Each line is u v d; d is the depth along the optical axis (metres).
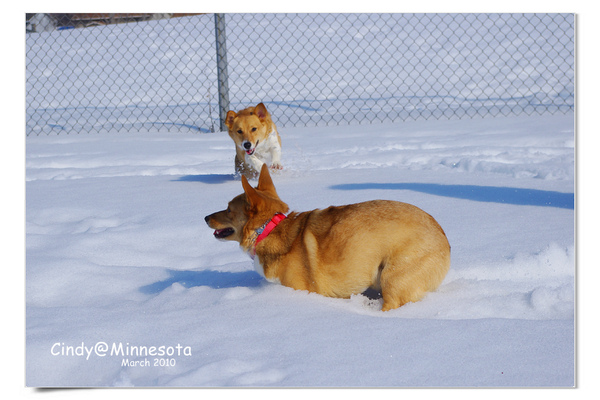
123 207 5.07
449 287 2.96
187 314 2.68
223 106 10.73
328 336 2.36
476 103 12.23
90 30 21.14
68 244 3.99
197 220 4.50
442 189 5.05
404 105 12.51
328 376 2.05
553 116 9.91
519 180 5.30
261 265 3.07
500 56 16.25
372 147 7.98
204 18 22.19
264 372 2.09
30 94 15.12
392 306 2.74
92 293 3.24
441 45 18.30
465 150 7.02
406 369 2.07
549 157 6.38
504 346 2.21
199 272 3.49
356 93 14.02
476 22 20.42
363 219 2.86
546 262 3.19
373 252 2.81
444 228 3.95
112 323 2.61
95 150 8.70
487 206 4.45
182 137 10.02
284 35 20.20
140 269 3.56
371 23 21.27
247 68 16.83
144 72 16.81
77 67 17.50
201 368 2.14
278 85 15.16
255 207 3.06
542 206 4.38
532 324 2.38
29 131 11.33
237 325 2.52
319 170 6.54
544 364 2.07
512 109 11.20
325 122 11.27
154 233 4.24
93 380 2.27
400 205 2.91
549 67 14.98
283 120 11.69
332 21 21.58
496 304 2.70
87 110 13.39
